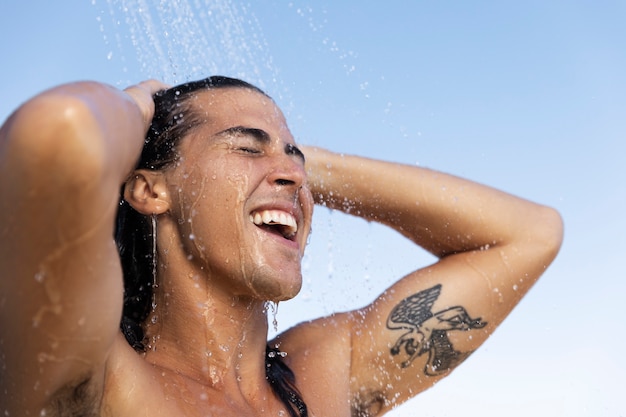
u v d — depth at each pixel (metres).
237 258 1.78
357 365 2.13
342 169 2.37
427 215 2.38
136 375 1.60
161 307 1.82
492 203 2.41
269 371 1.92
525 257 2.36
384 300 2.24
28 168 1.12
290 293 1.80
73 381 1.39
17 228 1.18
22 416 1.40
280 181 1.84
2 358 1.34
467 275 2.31
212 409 1.71
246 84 1.99
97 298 1.29
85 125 1.13
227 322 1.81
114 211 1.26
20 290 1.23
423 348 2.19
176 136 1.85
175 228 1.82
